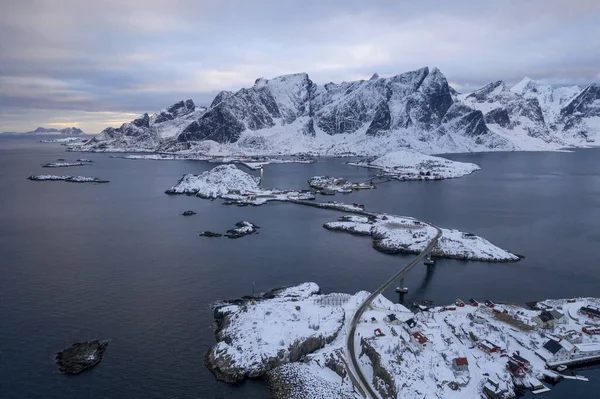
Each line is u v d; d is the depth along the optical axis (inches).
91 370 3698.3
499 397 3385.8
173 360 3873.0
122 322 4522.6
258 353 3870.6
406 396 3304.6
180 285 5541.3
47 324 4456.2
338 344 4003.4
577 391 3526.1
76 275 5841.5
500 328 4315.9
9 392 3398.1
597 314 4566.9
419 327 4256.9
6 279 5659.5
